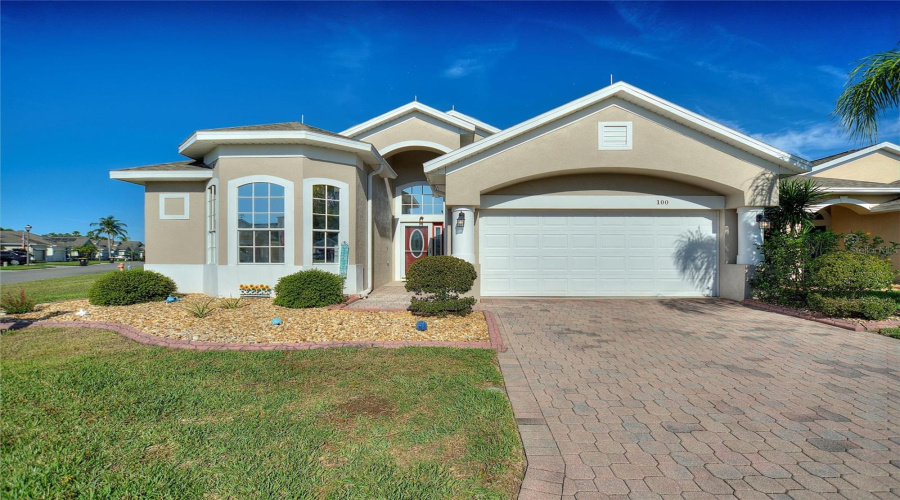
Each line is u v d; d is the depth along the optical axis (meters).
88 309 8.91
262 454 3.02
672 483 2.77
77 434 3.32
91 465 2.89
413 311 8.48
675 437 3.41
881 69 7.57
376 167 12.97
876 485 2.75
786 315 8.68
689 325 7.70
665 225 11.30
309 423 3.52
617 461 3.04
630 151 10.17
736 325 7.71
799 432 3.50
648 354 5.82
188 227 11.90
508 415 3.73
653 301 10.50
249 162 10.77
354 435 3.32
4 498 2.53
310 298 9.10
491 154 10.27
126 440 3.23
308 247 10.74
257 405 3.90
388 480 2.72
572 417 3.77
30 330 7.04
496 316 8.52
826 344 6.34
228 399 4.03
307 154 10.82
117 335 6.69
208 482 2.68
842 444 3.29
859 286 7.84
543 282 11.26
